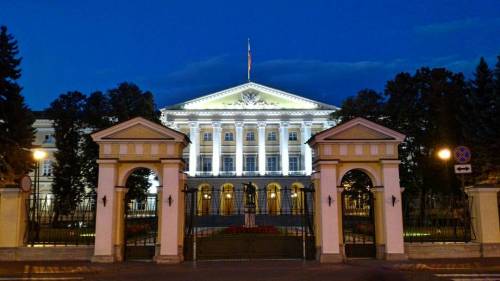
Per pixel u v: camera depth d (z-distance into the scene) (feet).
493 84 124.88
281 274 58.29
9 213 72.13
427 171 141.49
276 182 271.69
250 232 89.20
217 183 271.08
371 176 73.46
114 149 72.18
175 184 70.79
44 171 257.75
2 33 129.18
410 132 146.72
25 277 57.88
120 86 165.78
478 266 63.98
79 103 167.22
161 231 69.72
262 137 287.48
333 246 69.56
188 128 290.97
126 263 68.49
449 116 140.15
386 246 70.69
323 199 70.79
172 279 55.42
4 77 127.95
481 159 120.26
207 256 72.84
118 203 71.51
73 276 58.59
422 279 54.08
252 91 293.84
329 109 289.53
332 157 72.43
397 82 154.51
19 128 128.47
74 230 86.12
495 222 73.67
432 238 83.76
